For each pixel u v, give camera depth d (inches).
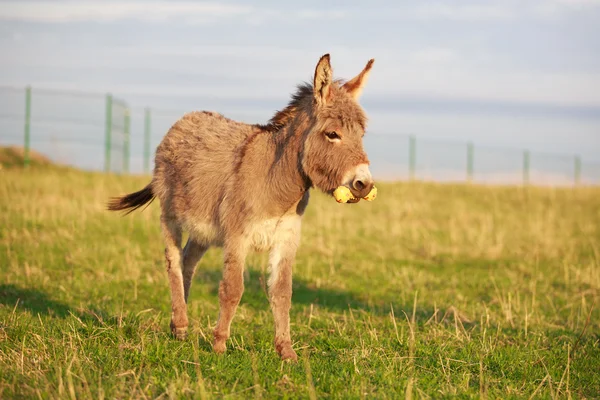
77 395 173.3
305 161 212.4
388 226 547.5
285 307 222.2
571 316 303.4
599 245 508.4
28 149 753.6
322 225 522.0
